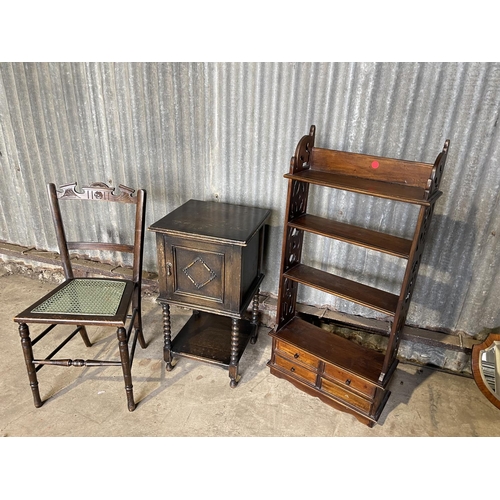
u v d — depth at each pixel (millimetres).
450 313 2271
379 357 2090
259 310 2676
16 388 2178
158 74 2277
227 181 2441
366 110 2004
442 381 2322
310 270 2145
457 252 2107
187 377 2297
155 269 2914
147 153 2531
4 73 2555
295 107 2125
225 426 2002
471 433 2004
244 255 1950
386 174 1766
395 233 2203
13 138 2783
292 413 2088
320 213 2312
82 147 2662
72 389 2184
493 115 1800
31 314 1887
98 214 2855
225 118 2271
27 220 3092
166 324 2219
